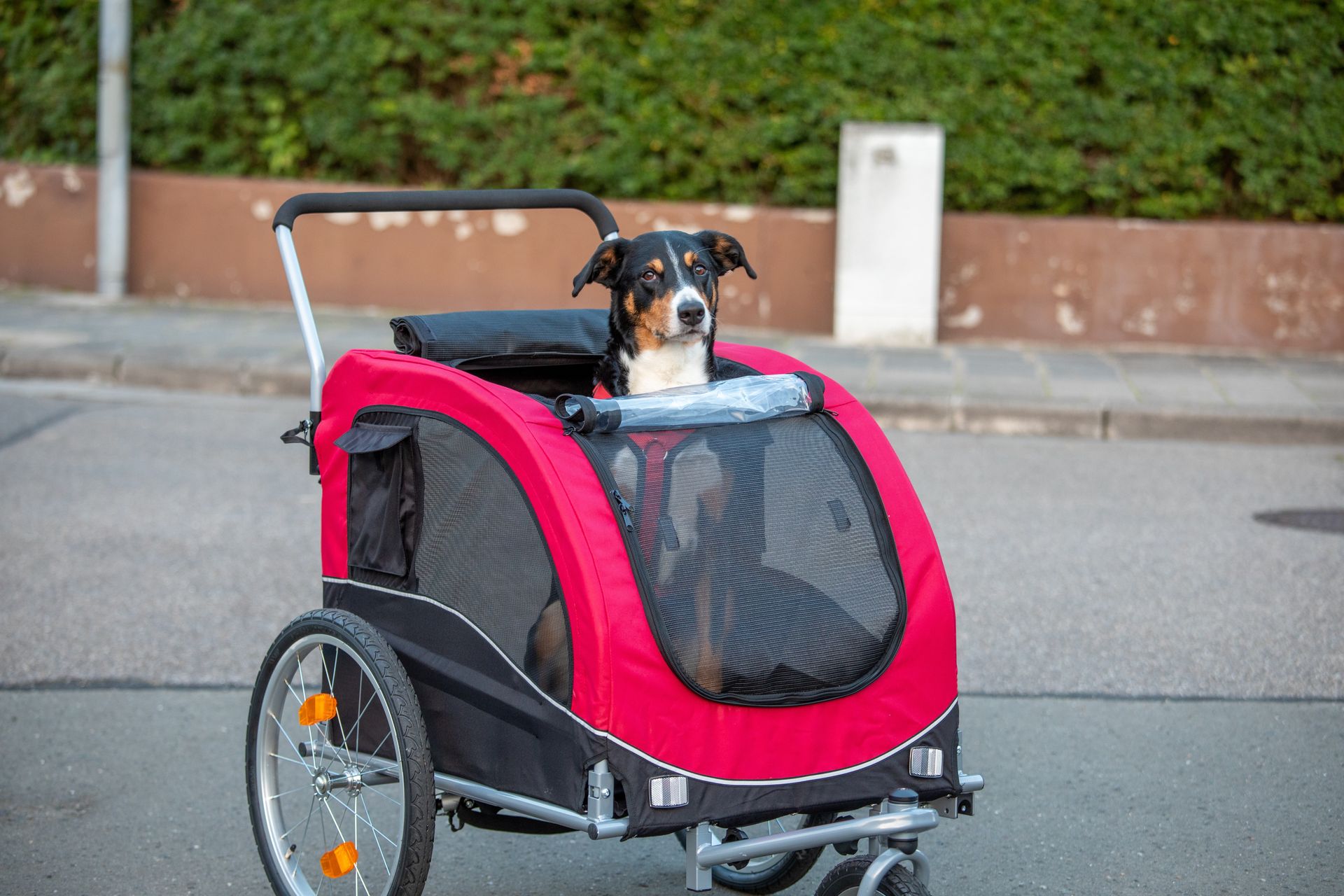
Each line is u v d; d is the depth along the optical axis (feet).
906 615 9.48
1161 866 11.83
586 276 12.62
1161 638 17.17
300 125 39.58
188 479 23.94
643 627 8.64
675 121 37.29
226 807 12.87
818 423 10.05
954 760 9.57
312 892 10.69
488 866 11.92
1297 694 15.49
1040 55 35.91
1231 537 21.54
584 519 8.76
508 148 37.99
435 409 9.80
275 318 37.63
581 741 8.61
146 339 34.24
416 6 37.88
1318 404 30.12
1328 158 36.32
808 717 9.06
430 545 9.88
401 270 38.65
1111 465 26.63
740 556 9.21
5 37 40.75
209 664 16.05
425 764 9.43
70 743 14.08
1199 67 35.83
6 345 33.22
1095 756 14.02
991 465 26.45
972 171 36.63
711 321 12.71
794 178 37.27
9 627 16.94
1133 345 36.58
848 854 10.44
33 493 22.82
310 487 23.62
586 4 37.14
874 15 36.14
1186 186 36.45
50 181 39.86
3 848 11.97
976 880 11.62
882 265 35.81
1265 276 35.88
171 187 39.14
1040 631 17.38
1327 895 11.29
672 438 9.43
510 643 9.23
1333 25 35.35
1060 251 36.35
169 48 39.24
